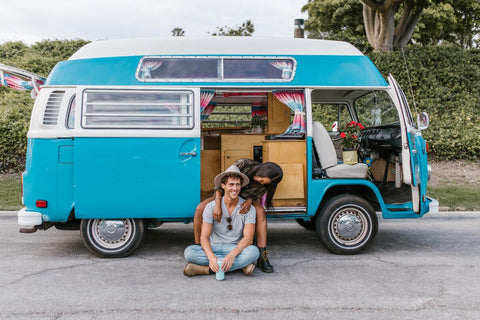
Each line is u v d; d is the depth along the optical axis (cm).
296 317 349
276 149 549
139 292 405
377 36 1673
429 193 924
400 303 380
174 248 583
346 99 691
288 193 545
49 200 503
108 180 503
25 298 388
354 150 565
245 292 406
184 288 417
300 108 547
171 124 514
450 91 1464
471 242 624
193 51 534
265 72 539
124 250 525
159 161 509
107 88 510
